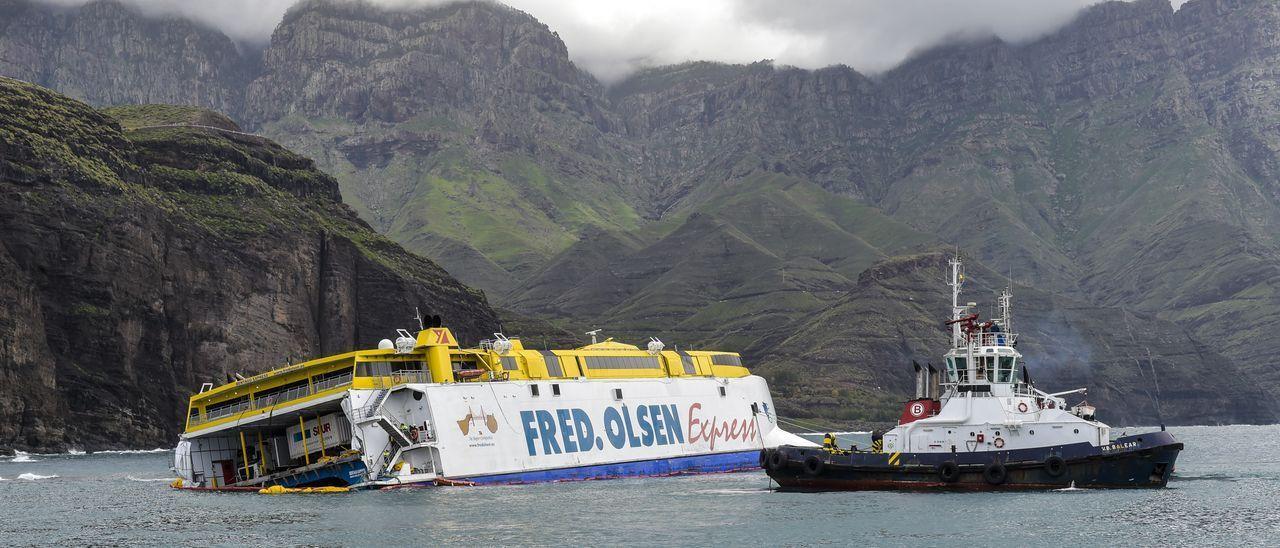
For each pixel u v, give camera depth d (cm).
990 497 10925
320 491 11831
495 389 12269
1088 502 10612
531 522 9888
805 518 10056
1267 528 9681
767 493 11644
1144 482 11044
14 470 18062
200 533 9612
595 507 10700
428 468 11781
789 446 12131
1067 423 11138
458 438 11862
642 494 11600
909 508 10469
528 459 12369
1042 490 11112
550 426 12619
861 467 11550
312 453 12175
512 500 11056
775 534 9375
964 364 11469
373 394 11569
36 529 10144
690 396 14250
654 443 13600
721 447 14425
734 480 12988
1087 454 11012
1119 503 10575
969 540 9112
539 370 12794
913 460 11350
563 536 9294
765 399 15512
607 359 13638
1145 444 10956
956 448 11331
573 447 12756
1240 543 9031
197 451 12888
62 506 11794
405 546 8912
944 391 11638
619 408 13350
